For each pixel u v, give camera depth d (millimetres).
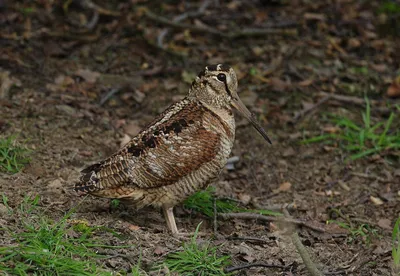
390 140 12750
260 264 8742
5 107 12281
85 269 8016
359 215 11023
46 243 8281
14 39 14711
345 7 17250
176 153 9078
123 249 8656
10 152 10750
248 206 10922
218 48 15508
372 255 9648
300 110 13766
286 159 12469
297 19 16625
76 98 13109
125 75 14273
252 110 13531
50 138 11625
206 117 9312
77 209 9570
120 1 16641
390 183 11906
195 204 10305
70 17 15805
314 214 10906
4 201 9156
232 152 12477
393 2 17391
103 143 11852
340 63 15258
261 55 15281
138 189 9164
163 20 15812
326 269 9078
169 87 14000
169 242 9023
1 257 7941
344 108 13938
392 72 15234
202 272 8359
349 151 12695
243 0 17281
